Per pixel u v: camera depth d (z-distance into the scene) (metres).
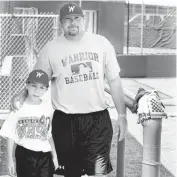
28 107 2.73
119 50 13.22
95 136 2.79
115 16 13.23
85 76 2.73
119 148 2.94
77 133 2.80
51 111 2.79
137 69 11.76
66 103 2.78
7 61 7.14
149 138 2.53
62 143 2.82
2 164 3.90
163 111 2.52
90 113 2.78
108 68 2.81
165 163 4.34
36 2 11.23
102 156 2.80
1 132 2.70
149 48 13.11
